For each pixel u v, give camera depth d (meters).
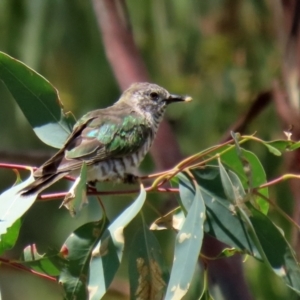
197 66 12.79
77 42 12.21
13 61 8.57
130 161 8.88
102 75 12.51
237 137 7.54
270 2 12.25
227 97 12.63
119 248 7.61
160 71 12.84
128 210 7.71
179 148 11.08
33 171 8.04
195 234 7.44
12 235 8.20
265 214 8.04
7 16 11.90
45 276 8.07
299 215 10.91
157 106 9.98
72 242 8.04
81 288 7.98
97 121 8.85
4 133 13.11
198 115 12.62
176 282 7.32
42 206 13.66
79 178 7.46
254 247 7.68
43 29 11.92
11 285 14.42
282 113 11.07
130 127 9.00
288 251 7.61
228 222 7.79
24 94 8.66
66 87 12.42
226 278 10.04
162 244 11.55
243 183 8.50
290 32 11.09
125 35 11.65
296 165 10.98
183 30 12.66
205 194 7.86
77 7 12.08
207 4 12.67
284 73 11.15
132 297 7.91
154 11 12.59
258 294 10.94
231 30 12.70
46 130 8.70
